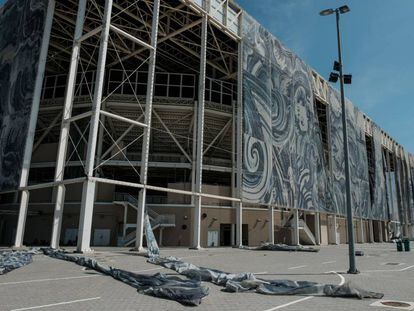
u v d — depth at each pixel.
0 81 33.75
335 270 15.51
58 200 23.77
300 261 20.25
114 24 39.41
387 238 74.69
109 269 12.40
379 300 8.53
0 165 29.94
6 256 16.83
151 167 41.62
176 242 37.31
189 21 38.81
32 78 28.86
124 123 40.53
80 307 7.43
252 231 42.72
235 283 9.91
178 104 40.09
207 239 38.62
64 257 17.44
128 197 38.28
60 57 45.91
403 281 12.12
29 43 30.70
